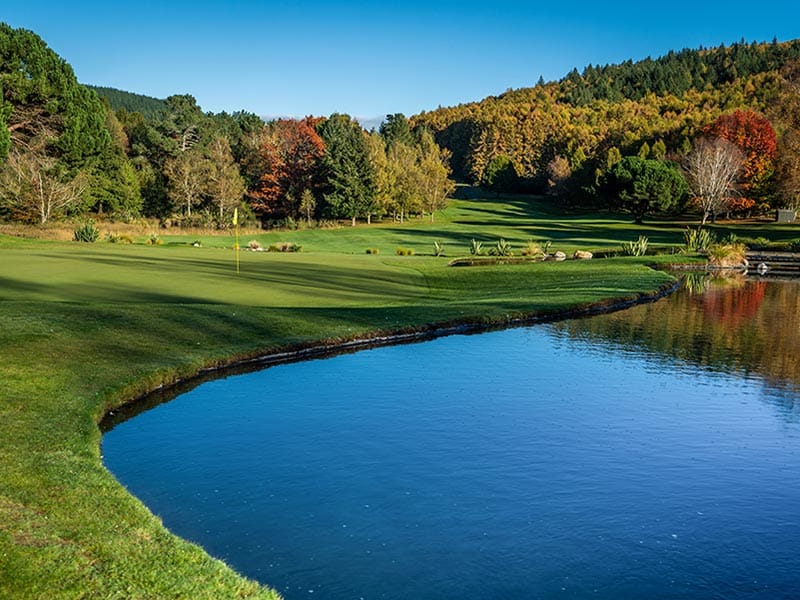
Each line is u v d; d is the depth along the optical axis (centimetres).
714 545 770
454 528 788
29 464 852
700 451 1069
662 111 15825
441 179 9194
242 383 1403
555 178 11581
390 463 980
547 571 703
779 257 4672
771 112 7681
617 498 885
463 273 3428
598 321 2309
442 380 1466
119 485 830
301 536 756
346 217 8375
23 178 5638
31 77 5434
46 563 618
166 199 7794
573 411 1259
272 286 2497
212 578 626
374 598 642
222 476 919
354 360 1631
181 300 2088
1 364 1261
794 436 1149
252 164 8906
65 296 2014
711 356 1770
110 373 1315
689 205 8869
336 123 10162
